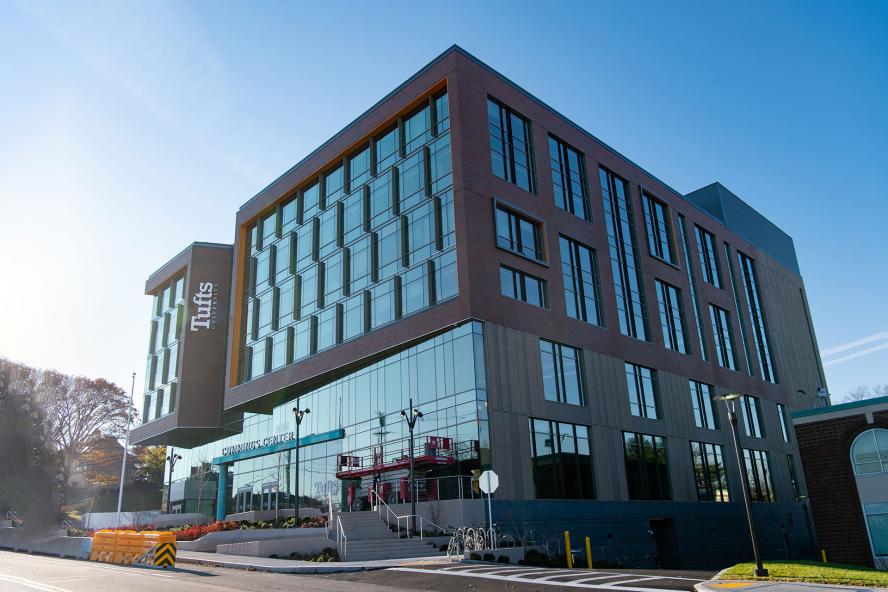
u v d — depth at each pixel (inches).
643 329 1834.4
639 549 1515.7
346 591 631.8
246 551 1103.0
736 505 1919.3
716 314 2203.5
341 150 1840.6
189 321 2395.4
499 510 1241.4
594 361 1605.6
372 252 1665.8
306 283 1914.4
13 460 1685.5
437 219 1475.1
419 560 959.6
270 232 2158.0
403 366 1509.6
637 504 1561.3
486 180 1480.1
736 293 2358.5
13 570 880.9
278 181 2112.5
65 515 2623.0
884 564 1046.4
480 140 1501.0
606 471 1518.2
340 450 1670.8
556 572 768.3
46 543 1375.5
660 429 1738.4
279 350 1968.5
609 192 1899.6
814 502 1135.6
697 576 703.7
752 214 2711.6
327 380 1785.2
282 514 1581.0
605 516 1459.2
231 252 2519.7
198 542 1264.8
